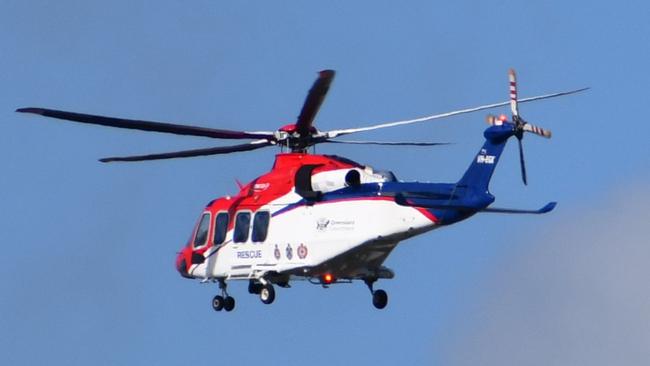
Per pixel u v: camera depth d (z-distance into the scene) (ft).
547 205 417.28
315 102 435.12
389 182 436.76
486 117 417.49
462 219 423.23
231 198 474.08
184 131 443.73
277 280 460.14
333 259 441.68
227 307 477.77
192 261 480.23
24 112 424.05
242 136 454.81
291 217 454.40
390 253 442.91
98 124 433.89
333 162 452.76
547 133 409.49
